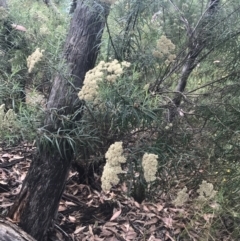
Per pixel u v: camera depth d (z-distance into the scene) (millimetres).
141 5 2744
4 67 3293
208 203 3219
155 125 2682
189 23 3260
